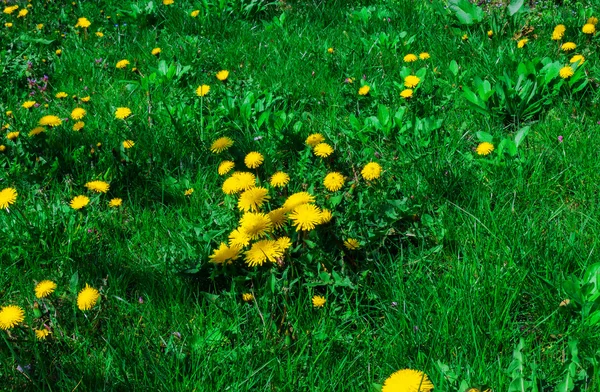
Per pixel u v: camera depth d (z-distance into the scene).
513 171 2.32
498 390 1.95
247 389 1.99
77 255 2.25
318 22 3.13
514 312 2.08
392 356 2.03
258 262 2.06
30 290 2.19
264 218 2.10
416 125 2.46
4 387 2.04
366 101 2.61
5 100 2.82
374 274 2.13
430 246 2.21
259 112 2.58
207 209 2.32
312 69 2.78
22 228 2.29
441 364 1.98
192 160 2.47
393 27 2.96
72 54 3.01
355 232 2.19
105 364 2.05
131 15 3.35
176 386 2.00
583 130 2.41
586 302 2.03
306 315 2.09
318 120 2.58
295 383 2.00
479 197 2.27
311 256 2.12
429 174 2.33
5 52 3.04
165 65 2.83
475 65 2.67
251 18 3.31
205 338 2.07
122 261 2.24
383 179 2.35
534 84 2.47
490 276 2.11
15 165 2.46
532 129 2.45
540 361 2.00
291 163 2.45
